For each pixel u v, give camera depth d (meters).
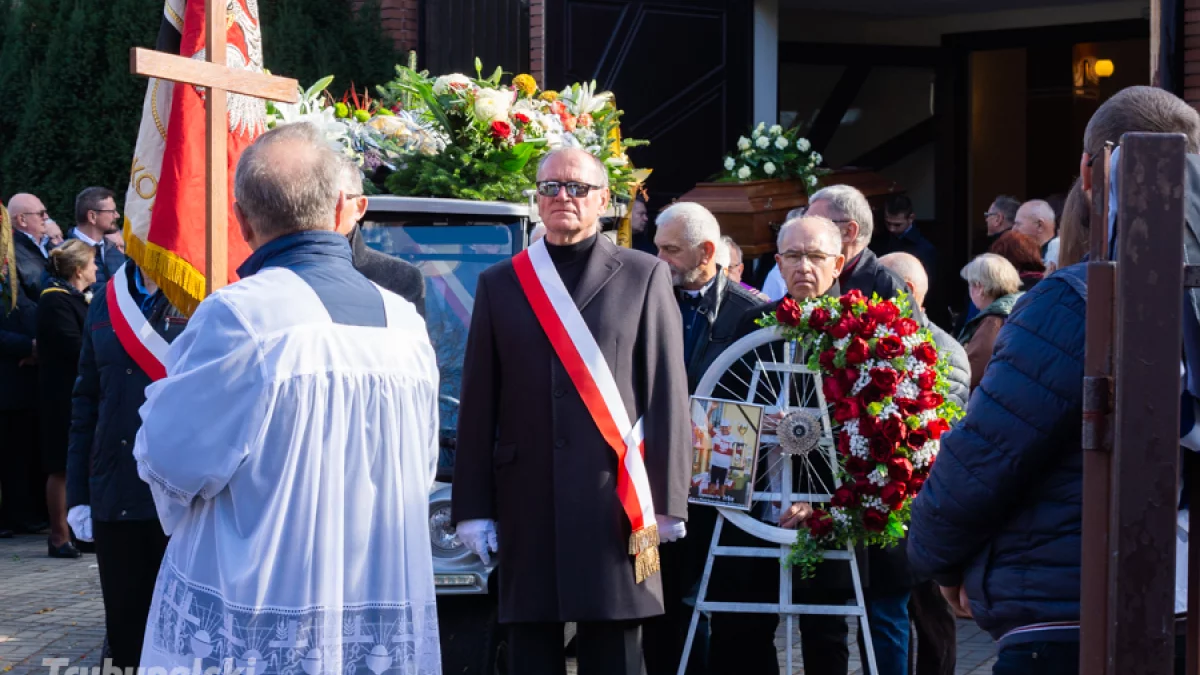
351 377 2.68
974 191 12.42
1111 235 2.33
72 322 7.66
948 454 2.58
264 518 2.60
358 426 2.69
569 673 5.16
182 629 2.63
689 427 3.69
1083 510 2.18
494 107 5.09
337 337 2.68
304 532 2.62
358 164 5.04
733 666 4.35
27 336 8.41
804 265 4.14
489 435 3.68
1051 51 12.27
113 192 9.70
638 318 3.67
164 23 4.55
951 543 2.60
